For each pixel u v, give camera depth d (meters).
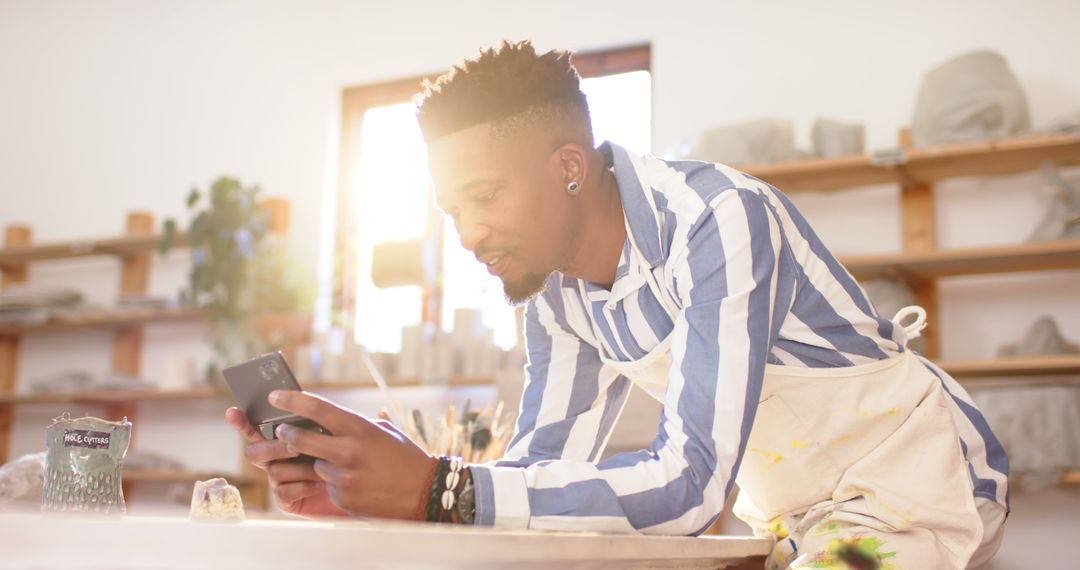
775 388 1.25
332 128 5.27
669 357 1.30
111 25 5.84
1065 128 3.62
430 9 5.20
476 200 1.16
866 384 1.25
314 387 4.86
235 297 4.83
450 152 1.15
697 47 4.61
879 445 1.26
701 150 4.09
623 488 1.00
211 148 5.48
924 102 3.86
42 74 5.92
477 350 4.50
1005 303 3.95
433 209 5.08
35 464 1.20
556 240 1.20
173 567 0.61
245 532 0.61
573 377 1.45
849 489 1.28
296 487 1.13
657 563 0.97
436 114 1.16
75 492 1.03
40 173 5.80
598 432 1.45
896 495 1.23
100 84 5.79
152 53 5.71
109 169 5.67
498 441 1.85
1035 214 3.94
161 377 5.29
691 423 1.05
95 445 1.05
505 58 1.18
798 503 1.34
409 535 0.66
